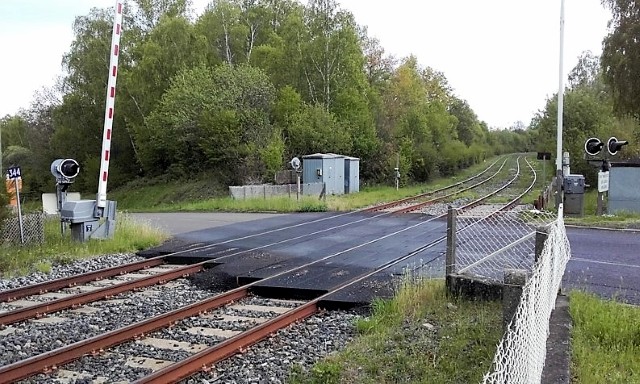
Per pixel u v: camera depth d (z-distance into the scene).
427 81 82.12
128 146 57.34
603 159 21.92
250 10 64.69
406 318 8.52
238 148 41.97
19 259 13.90
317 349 7.69
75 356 7.22
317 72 52.16
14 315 9.05
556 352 6.35
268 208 27.69
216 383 6.49
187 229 20.27
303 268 12.60
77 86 60.19
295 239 17.06
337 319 9.14
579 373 6.04
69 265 13.81
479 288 9.10
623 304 8.73
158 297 10.73
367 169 47.91
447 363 6.53
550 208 23.83
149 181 51.19
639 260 12.91
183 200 42.38
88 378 6.63
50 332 8.51
